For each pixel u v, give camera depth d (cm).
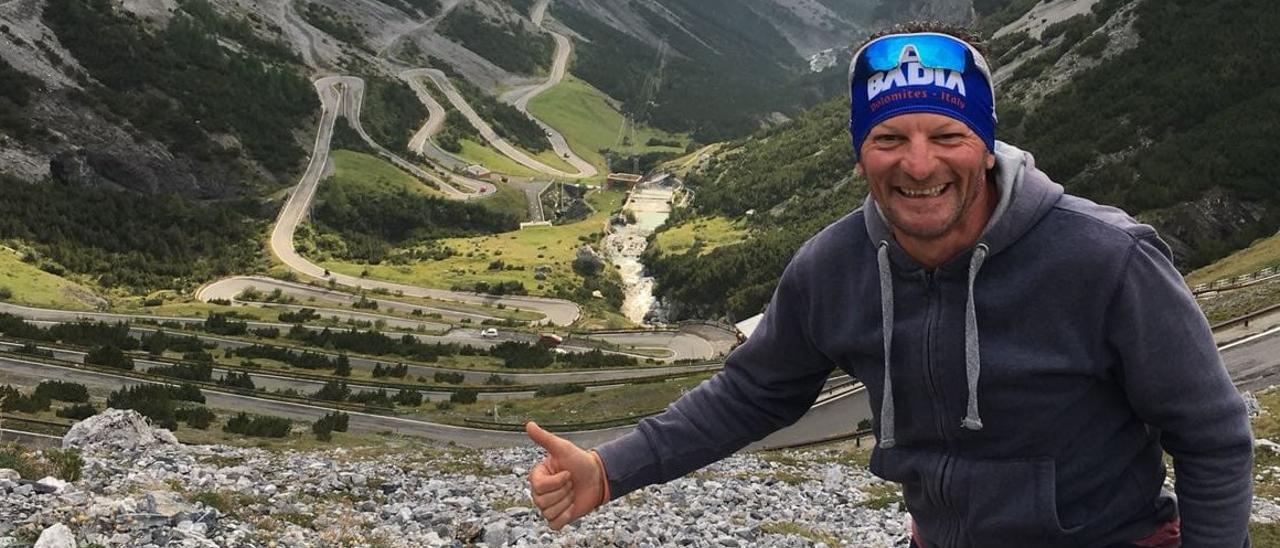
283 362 6925
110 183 16738
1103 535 279
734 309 11912
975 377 263
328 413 4900
